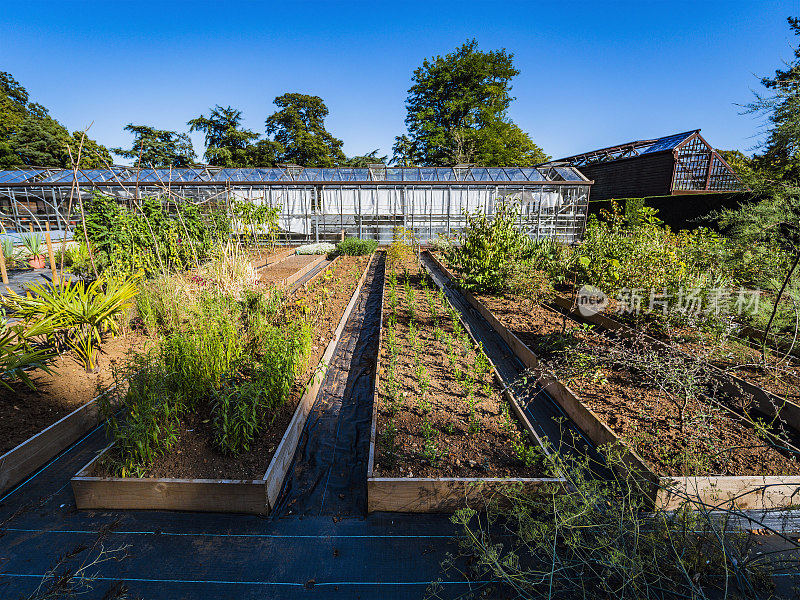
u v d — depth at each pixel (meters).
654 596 2.14
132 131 30.59
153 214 8.24
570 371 4.68
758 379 4.52
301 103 38.19
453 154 31.98
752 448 3.40
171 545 2.61
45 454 3.38
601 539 2.31
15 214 17.89
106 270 6.52
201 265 8.29
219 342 4.34
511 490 2.87
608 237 9.44
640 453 3.30
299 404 3.97
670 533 2.39
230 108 34.69
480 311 7.95
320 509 2.98
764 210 7.57
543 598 2.21
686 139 23.53
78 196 5.11
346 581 2.38
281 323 6.21
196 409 3.71
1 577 2.36
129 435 3.02
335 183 18.66
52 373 4.18
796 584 2.29
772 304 5.93
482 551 2.48
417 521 2.86
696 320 5.39
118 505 2.90
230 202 12.19
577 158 30.70
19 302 4.45
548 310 7.64
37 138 31.03
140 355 3.83
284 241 19.16
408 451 3.36
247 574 2.41
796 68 7.25
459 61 31.31
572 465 3.43
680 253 7.56
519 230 9.66
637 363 4.30
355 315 7.81
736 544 2.47
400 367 5.11
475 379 4.79
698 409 3.82
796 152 7.38
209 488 2.84
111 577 2.38
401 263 13.85
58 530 2.71
